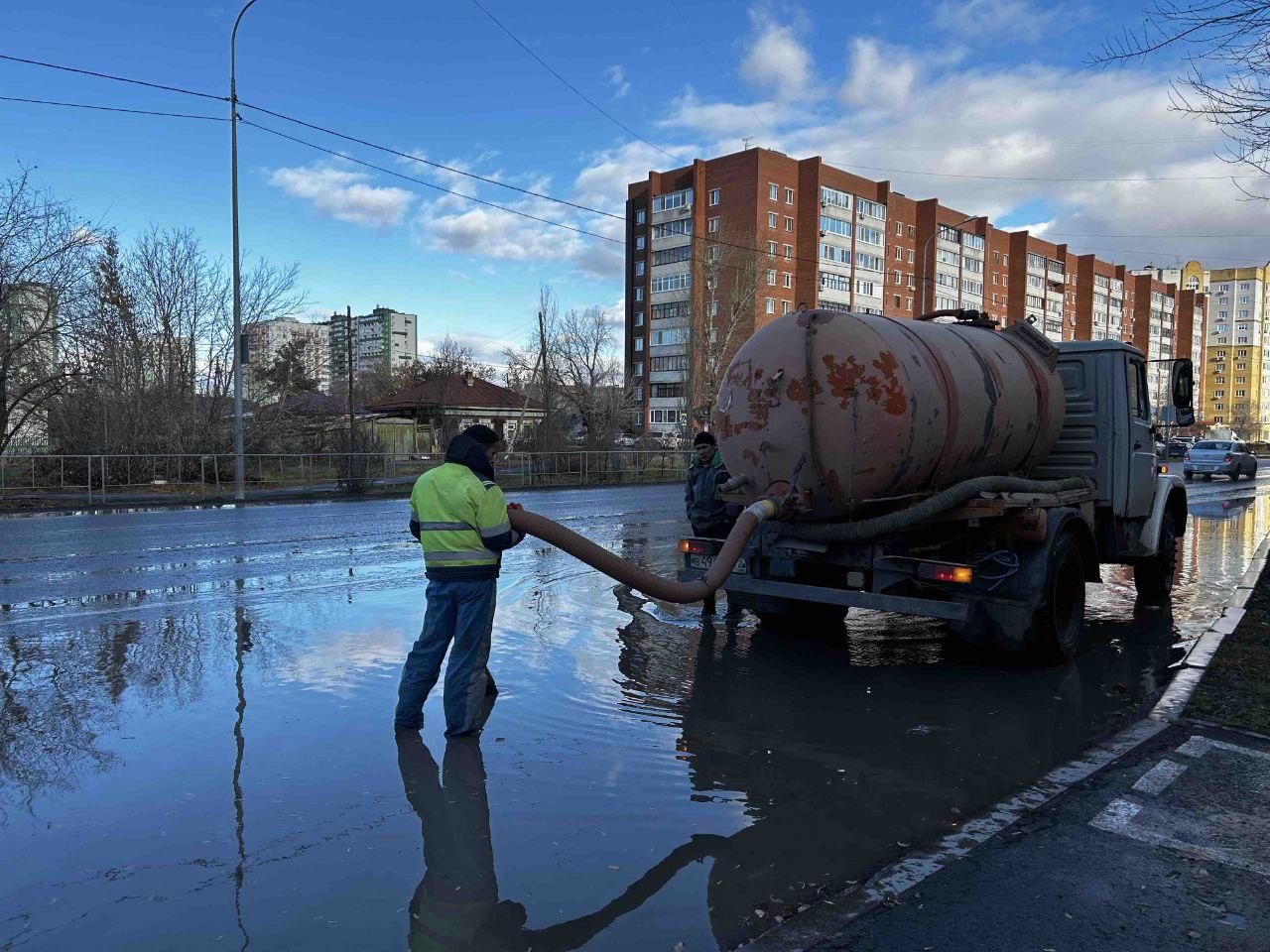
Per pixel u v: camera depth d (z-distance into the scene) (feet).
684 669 20.42
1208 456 108.68
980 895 10.14
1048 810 12.62
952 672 20.53
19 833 11.50
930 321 23.91
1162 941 9.17
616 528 49.47
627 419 155.12
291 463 84.53
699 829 11.94
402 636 22.71
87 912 9.56
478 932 9.28
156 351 86.58
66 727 15.60
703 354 168.45
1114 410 25.85
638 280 234.38
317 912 9.63
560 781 13.50
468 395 149.59
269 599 27.43
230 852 11.02
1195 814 12.49
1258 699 17.94
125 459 74.69
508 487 91.09
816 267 214.48
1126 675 20.39
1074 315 322.55
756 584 22.04
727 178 210.59
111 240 81.87
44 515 57.67
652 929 9.41
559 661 20.75
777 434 20.10
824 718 16.98
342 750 14.70
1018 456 23.81
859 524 19.93
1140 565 29.25
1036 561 20.31
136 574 32.04
